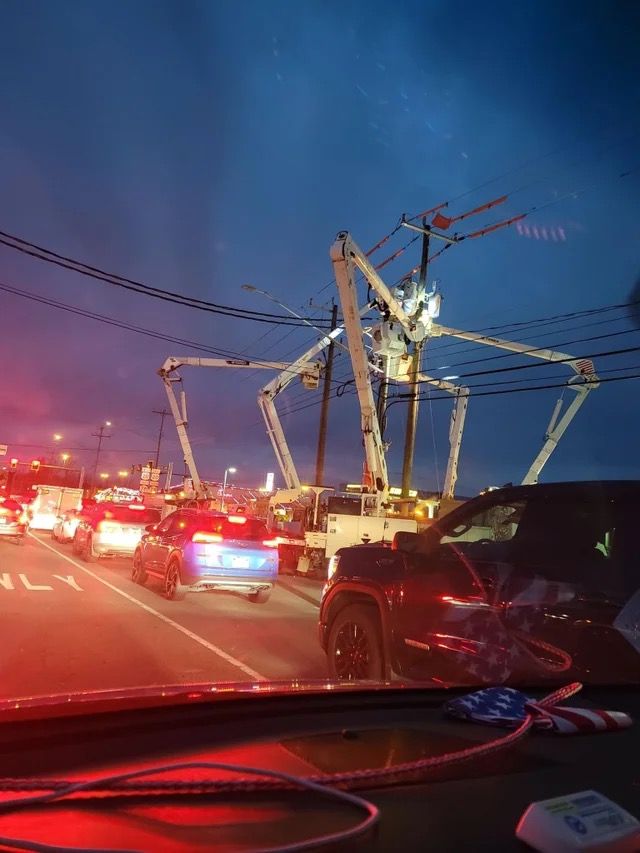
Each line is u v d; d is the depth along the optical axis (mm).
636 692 4184
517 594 5020
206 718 2893
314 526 25344
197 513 13492
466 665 5199
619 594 4527
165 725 2756
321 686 3336
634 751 2924
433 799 2248
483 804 2242
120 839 1782
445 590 5523
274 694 3168
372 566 6359
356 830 1771
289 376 30578
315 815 2002
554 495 5309
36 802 1846
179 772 2213
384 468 21312
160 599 13055
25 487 86000
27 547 23141
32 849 1624
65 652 7941
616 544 4750
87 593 13047
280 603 14250
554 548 5168
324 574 21328
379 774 2279
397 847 1896
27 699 2660
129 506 19516
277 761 2479
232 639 9477
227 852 1747
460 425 30016
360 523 20891
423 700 3555
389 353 23266
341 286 20016
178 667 7609
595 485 5094
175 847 1761
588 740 3037
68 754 2369
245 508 35469
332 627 6789
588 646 4547
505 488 5691
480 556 5570
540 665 4770
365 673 6230
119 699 2734
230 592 13977
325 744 2715
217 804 2016
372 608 6305
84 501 27062
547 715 3090
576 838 1810
